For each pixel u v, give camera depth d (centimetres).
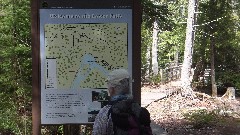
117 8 571
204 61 2969
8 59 845
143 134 359
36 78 568
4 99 849
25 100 847
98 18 571
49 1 568
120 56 574
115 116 358
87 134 841
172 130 1440
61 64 571
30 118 849
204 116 1619
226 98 2502
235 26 3008
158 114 1808
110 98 369
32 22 567
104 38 573
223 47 2902
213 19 2811
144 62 3681
